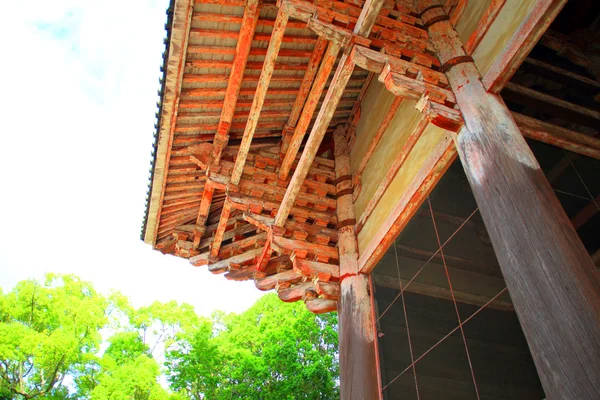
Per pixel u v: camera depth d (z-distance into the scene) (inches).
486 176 218.1
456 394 260.5
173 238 460.1
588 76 344.2
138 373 879.7
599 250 285.9
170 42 294.5
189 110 354.9
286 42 348.8
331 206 408.8
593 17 346.9
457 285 281.4
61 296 1042.7
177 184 410.0
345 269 367.2
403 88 264.2
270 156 404.5
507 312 248.8
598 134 315.9
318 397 796.0
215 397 871.1
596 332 153.0
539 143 302.5
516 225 192.5
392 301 325.4
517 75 336.5
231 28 313.3
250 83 361.7
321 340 1079.6
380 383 308.7
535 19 222.1
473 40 278.1
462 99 254.7
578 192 296.0
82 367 999.6
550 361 162.1
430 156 284.8
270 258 432.1
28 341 904.3
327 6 292.7
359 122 441.1
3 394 885.2
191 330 1250.6
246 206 386.0
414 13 323.6
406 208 301.4
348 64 287.0
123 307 1245.7
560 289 167.6
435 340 283.9
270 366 867.4
